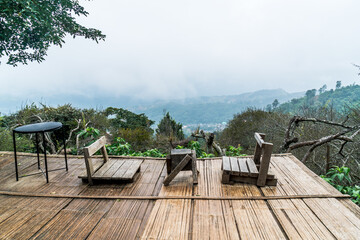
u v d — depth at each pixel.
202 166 3.85
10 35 5.56
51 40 6.64
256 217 2.30
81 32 8.04
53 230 2.14
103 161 3.77
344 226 2.13
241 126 14.26
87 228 2.17
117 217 2.36
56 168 3.76
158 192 2.94
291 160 3.98
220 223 2.20
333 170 3.56
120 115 14.96
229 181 3.10
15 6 4.68
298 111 9.62
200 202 2.61
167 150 9.63
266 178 3.01
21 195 2.83
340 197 2.67
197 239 1.96
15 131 3.04
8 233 2.10
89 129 5.41
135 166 3.52
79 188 3.06
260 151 3.48
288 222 2.20
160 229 2.11
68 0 7.09
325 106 8.53
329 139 5.33
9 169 3.73
